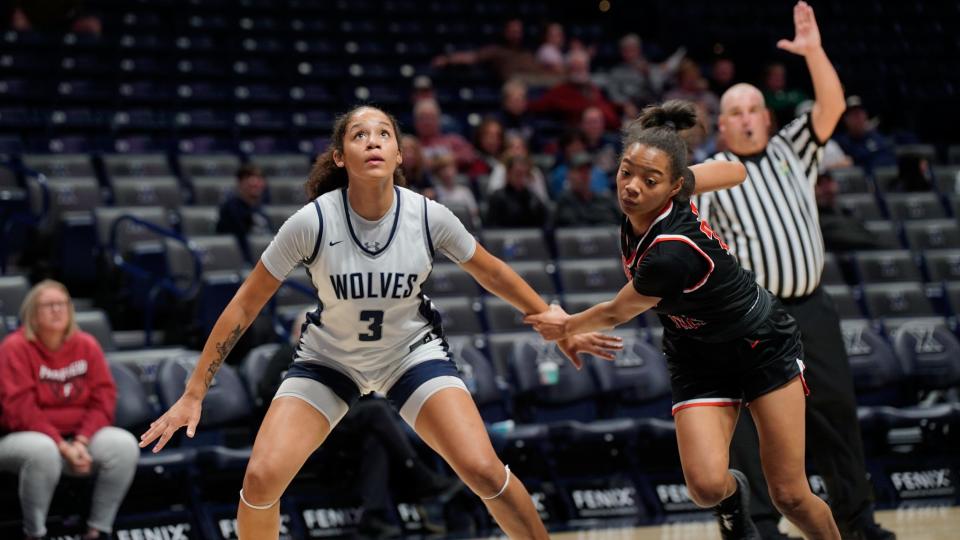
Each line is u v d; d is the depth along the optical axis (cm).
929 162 1240
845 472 593
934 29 1692
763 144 591
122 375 745
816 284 588
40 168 1016
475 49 1491
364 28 1476
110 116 1179
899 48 1642
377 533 720
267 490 407
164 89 1246
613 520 795
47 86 1192
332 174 438
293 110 1287
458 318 868
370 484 725
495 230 973
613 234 994
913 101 1541
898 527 723
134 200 997
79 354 690
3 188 984
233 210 942
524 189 1023
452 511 768
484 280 449
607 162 1148
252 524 414
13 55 1220
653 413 857
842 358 590
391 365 438
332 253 419
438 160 1022
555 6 1684
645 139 425
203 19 1400
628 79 1406
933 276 1019
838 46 1622
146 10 1398
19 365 667
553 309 457
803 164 596
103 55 1277
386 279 421
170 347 880
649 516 809
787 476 450
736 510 448
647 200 424
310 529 736
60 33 1290
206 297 838
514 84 1264
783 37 1642
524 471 816
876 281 988
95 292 952
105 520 670
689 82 1384
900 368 879
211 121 1212
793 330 458
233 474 748
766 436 452
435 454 796
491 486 409
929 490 855
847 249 1016
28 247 967
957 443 885
